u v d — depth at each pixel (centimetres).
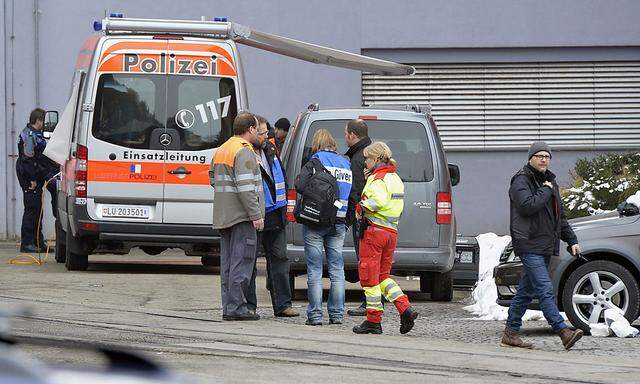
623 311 3291
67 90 6869
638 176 5353
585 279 3303
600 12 7062
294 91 6994
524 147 7088
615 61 7100
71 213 4803
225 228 3419
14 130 6819
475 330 3450
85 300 3866
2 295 3909
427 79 7069
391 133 4100
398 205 3222
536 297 3067
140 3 6900
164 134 4722
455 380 2416
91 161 4694
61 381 612
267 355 2711
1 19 6806
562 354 2941
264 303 4103
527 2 7056
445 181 4084
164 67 4731
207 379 2303
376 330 3238
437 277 4259
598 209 5366
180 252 6531
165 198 4722
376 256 3209
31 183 5866
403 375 2469
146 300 3978
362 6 6994
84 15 6875
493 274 3697
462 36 7038
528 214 2984
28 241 5928
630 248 3316
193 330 3141
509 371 2583
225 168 3403
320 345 2911
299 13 6956
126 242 4931
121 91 4719
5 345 641
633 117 7100
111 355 653
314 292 3406
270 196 3528
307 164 3366
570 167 7100
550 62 7088
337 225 3422
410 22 7019
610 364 2748
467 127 7088
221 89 4759
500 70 7088
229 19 6931
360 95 7025
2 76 6812
